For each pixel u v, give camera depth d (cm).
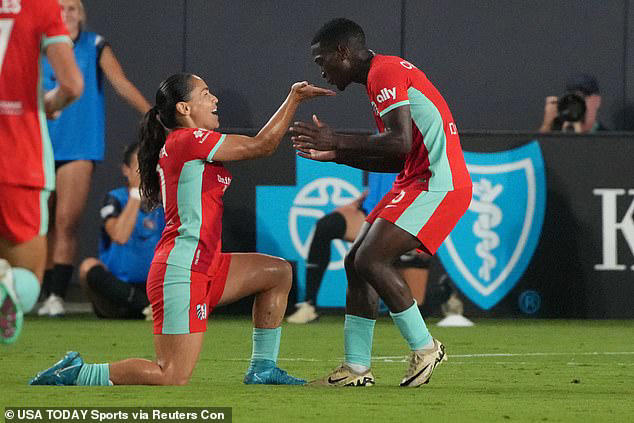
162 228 3781
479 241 3659
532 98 4734
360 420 1510
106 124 4509
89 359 2453
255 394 1780
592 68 4731
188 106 1930
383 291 1908
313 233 3641
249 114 4700
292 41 4703
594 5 4719
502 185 3672
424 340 1927
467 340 2994
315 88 1872
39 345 2792
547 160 3681
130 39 4684
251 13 4691
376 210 2000
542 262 3678
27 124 1602
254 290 1947
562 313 3684
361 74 1989
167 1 4681
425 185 1939
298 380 1958
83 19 3931
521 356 2572
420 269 3641
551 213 3681
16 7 1589
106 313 3759
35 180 1606
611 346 2834
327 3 4706
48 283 4081
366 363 1952
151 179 1986
